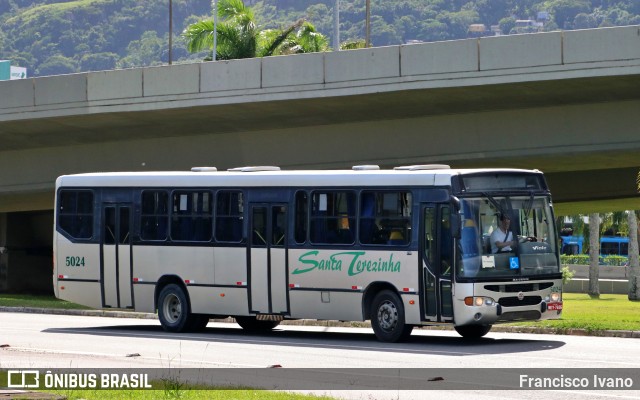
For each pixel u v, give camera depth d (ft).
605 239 443.73
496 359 69.46
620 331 89.56
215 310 91.97
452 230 78.23
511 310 79.05
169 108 139.23
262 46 210.38
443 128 131.85
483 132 129.18
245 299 90.12
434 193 80.33
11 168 167.02
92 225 99.45
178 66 138.31
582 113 122.52
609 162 134.31
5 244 208.54
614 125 121.19
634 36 109.40
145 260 96.17
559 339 86.43
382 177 83.41
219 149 150.10
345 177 85.46
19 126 153.48
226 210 91.86
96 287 98.94
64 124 151.53
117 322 110.83
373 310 83.25
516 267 79.66
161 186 95.81
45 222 212.84
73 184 100.99
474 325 87.04
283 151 144.87
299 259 87.25
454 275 78.38
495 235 79.51
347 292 84.43
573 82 114.52
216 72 135.64
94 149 159.94
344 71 126.72
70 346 79.71
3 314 126.52
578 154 124.77
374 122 136.56
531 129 125.90
